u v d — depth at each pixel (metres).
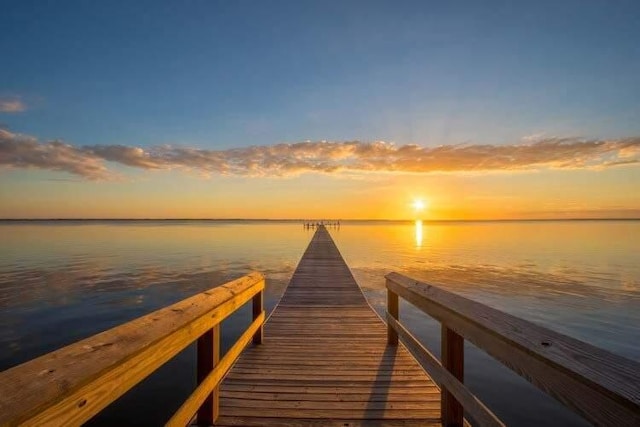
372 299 10.95
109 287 12.41
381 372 3.39
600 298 10.89
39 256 21.95
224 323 8.59
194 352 6.61
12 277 14.34
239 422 2.50
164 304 10.09
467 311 1.82
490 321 1.59
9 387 0.80
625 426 0.85
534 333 1.32
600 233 60.16
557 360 1.10
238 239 41.66
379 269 17.00
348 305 6.51
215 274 15.32
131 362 1.24
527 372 1.29
